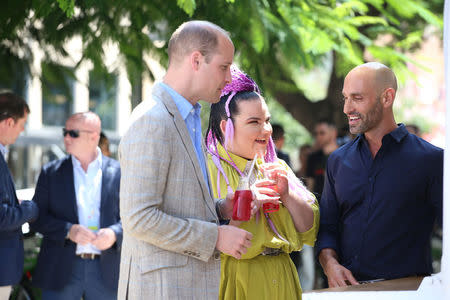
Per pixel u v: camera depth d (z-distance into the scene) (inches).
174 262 102.0
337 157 136.8
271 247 122.9
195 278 103.4
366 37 255.8
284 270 126.0
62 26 212.5
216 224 105.1
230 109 124.5
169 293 100.9
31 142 425.7
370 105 128.0
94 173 187.9
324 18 224.1
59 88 244.8
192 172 103.8
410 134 130.9
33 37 224.8
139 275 102.2
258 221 123.2
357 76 129.0
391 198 127.4
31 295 214.7
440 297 89.8
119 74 232.4
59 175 185.2
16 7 207.5
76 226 177.9
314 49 213.6
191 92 107.2
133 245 104.1
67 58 231.8
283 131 292.7
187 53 105.8
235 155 126.6
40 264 182.1
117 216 186.9
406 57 252.8
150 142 99.2
